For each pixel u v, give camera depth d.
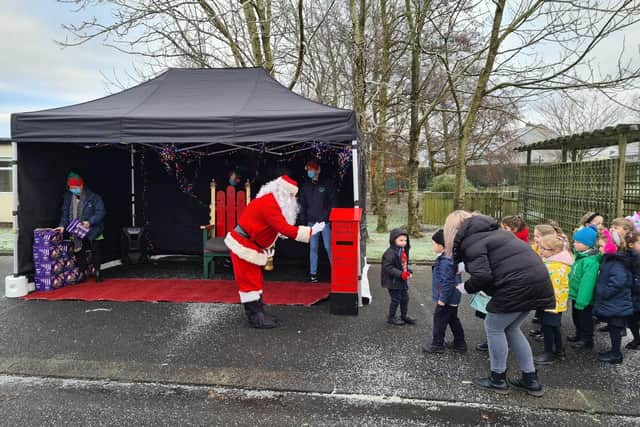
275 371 3.48
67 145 6.40
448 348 3.98
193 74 6.76
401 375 3.43
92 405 2.98
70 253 6.18
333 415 2.86
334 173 7.48
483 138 17.64
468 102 17.17
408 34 11.23
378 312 5.12
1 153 13.60
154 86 6.50
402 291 4.64
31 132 5.23
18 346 3.96
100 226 6.32
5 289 5.91
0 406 2.96
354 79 12.37
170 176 8.06
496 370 3.14
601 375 3.47
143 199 8.12
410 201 11.59
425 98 14.88
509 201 13.90
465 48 11.80
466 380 3.35
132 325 4.54
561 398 3.08
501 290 2.99
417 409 2.94
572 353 3.96
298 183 7.67
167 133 4.99
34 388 3.22
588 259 3.91
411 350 3.94
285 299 5.55
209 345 4.02
